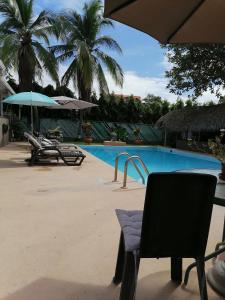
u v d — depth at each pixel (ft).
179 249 6.31
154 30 7.99
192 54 46.98
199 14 7.45
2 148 39.22
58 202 15.02
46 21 54.54
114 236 10.85
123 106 69.21
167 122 59.26
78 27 62.03
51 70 54.24
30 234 10.84
